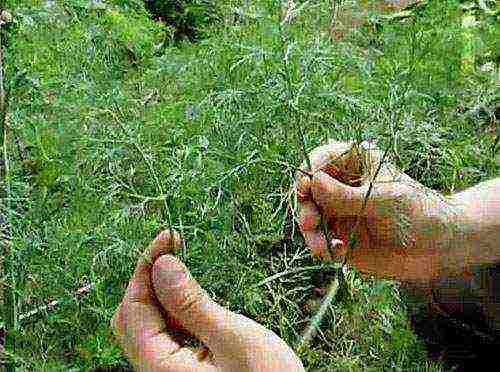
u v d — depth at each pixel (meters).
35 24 0.64
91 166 0.64
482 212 0.60
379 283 0.68
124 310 0.44
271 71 0.67
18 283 0.61
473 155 0.77
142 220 0.63
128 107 0.71
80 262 0.64
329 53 0.67
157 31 0.83
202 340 0.42
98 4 0.70
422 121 0.67
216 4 0.79
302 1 0.66
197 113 0.67
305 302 0.75
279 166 0.71
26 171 0.67
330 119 0.71
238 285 0.67
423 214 0.58
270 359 0.41
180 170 0.61
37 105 0.63
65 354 0.64
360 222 0.58
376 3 0.69
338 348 0.69
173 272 0.42
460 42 0.59
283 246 0.78
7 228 0.61
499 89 0.79
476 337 0.67
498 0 0.75
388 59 0.57
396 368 0.66
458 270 0.64
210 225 0.67
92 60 0.66
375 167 0.58
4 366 0.57
